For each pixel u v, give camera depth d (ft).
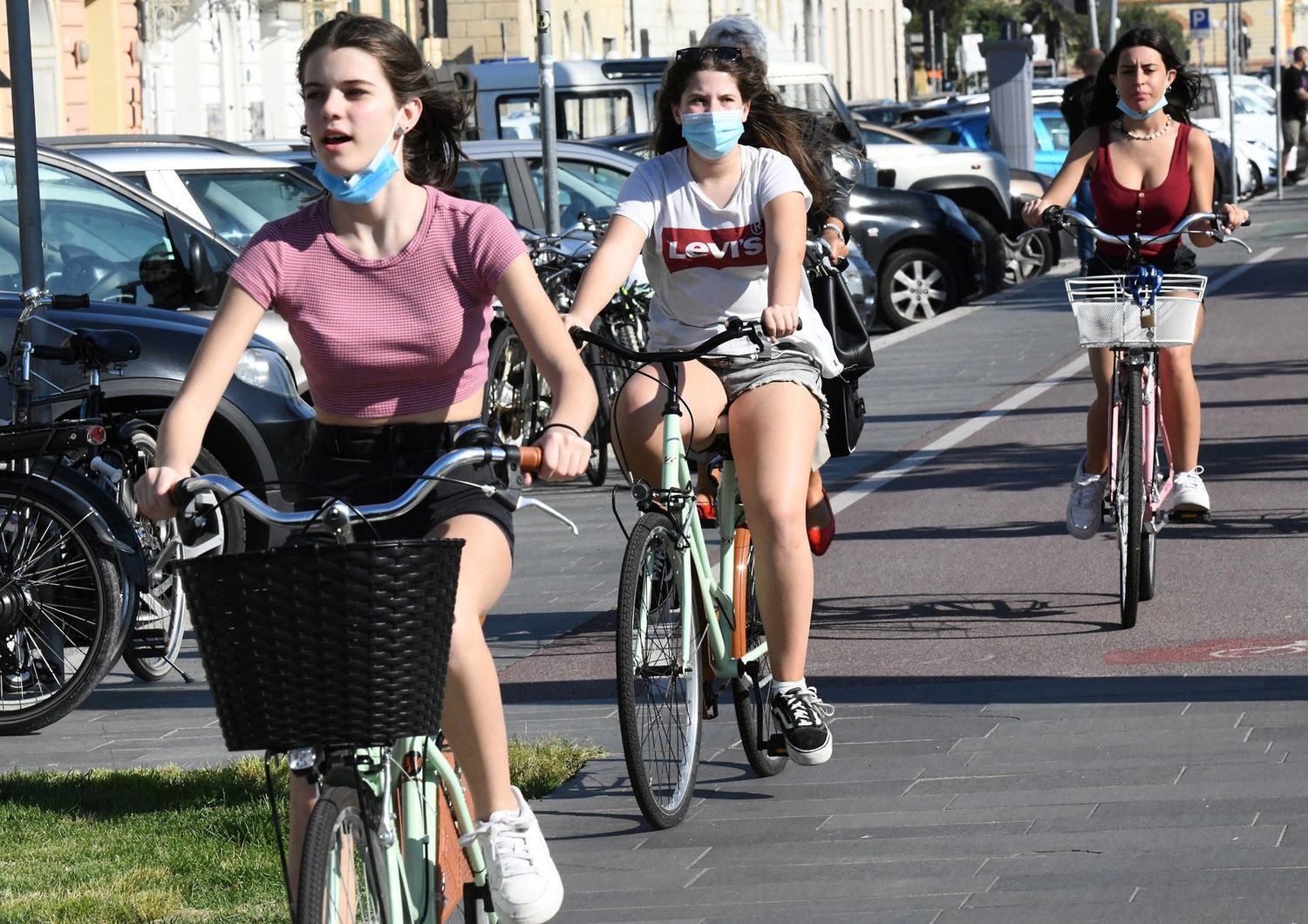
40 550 62.80
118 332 65.57
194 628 30.40
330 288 35.47
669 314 51.65
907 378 143.02
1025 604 71.56
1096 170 70.49
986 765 51.96
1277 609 68.13
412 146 36.06
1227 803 47.26
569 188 133.80
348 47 34.55
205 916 43.52
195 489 32.73
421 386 36.11
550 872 35.37
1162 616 68.28
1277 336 153.99
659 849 47.34
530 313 35.14
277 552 29.68
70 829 50.90
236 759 57.36
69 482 62.85
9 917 43.70
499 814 35.35
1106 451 73.67
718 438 51.26
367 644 30.01
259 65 359.87
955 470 103.14
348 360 35.65
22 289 74.43
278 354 78.07
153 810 52.47
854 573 79.10
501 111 201.26
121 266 84.23
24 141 72.64
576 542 91.61
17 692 62.75
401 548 29.86
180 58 334.03
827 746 50.31
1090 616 69.05
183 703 66.23
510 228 35.58
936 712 57.62
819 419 51.11
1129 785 49.29
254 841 48.62
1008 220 212.02
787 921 41.88
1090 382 134.92
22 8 72.38
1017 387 134.92
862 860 45.42
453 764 36.24
